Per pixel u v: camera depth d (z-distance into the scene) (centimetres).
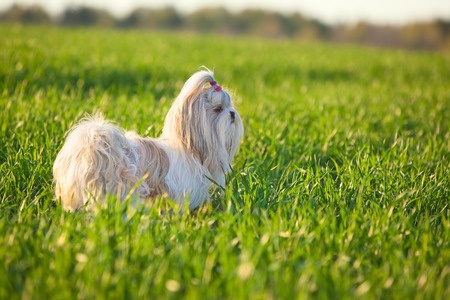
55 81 1073
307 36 6800
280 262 347
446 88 1469
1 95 830
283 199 477
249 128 730
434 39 6231
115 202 394
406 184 522
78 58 1417
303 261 369
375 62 2222
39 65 1195
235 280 315
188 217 430
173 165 444
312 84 1422
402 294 324
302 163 614
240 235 378
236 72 1546
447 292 329
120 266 331
